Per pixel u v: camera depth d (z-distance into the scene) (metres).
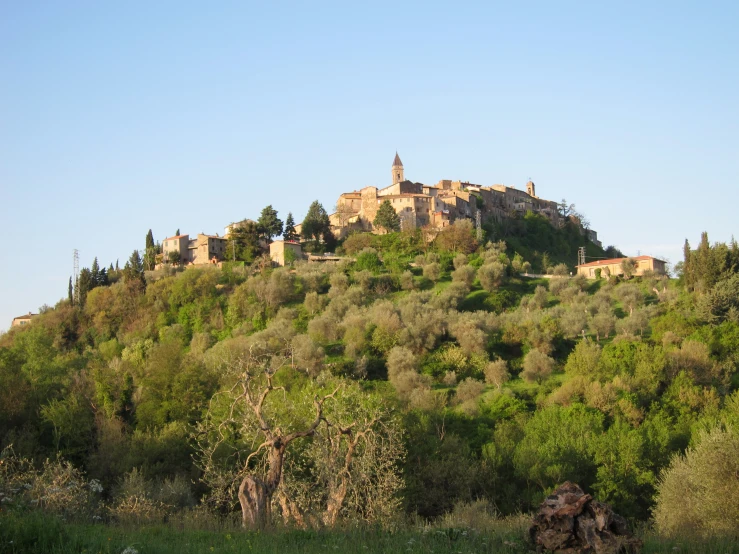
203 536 24.05
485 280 139.25
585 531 20.33
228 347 98.94
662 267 153.00
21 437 54.31
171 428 56.59
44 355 94.69
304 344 98.25
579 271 157.00
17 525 20.95
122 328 135.38
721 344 94.44
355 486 36.03
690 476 37.09
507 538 22.62
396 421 52.25
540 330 110.69
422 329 109.06
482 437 67.50
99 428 60.12
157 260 174.88
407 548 21.55
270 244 168.88
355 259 153.88
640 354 87.31
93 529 23.92
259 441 45.16
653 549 21.56
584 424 64.50
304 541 23.41
